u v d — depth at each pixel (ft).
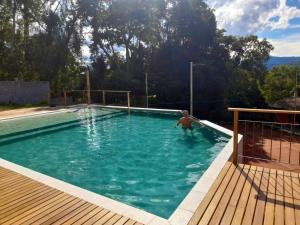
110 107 54.70
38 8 84.74
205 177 15.26
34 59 82.48
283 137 73.00
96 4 90.58
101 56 99.35
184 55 92.12
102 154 26.48
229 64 104.01
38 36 84.43
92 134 34.71
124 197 17.31
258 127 88.33
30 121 41.19
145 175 20.97
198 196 13.09
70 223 11.16
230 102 100.22
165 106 91.61
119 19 95.96
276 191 13.52
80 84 93.76
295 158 52.11
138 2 94.94
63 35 86.89
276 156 53.93
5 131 34.45
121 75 89.97
